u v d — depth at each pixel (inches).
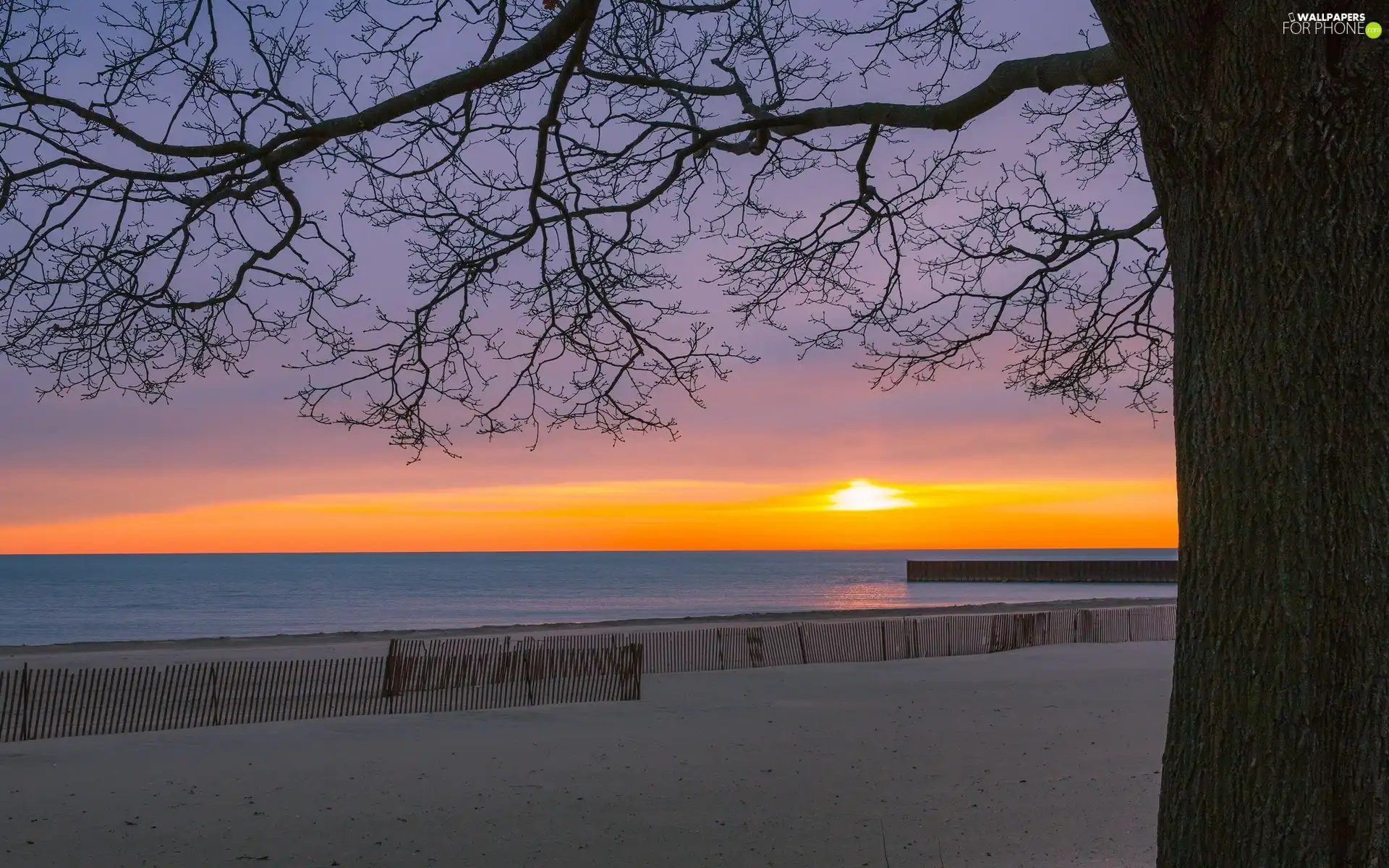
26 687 692.1
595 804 483.5
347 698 840.9
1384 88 128.6
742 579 6141.7
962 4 237.1
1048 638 1407.5
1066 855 384.2
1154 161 147.5
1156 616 1507.1
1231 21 130.7
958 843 406.0
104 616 3179.1
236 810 477.1
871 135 253.1
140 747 650.2
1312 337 131.4
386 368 248.1
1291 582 131.5
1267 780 132.0
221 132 231.6
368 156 237.8
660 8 235.3
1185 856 140.1
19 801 497.0
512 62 196.9
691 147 239.3
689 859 391.2
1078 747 627.5
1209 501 139.1
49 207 219.3
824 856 391.9
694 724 733.3
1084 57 185.0
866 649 1215.6
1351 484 131.3
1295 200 131.6
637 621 2060.8
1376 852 128.0
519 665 885.2
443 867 384.8
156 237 227.5
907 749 626.5
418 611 3314.5
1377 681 129.7
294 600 4089.6
